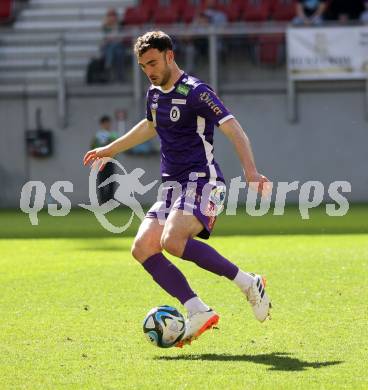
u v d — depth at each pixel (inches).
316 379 824.3
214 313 939.3
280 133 3275.1
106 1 3720.5
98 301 1235.2
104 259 1683.1
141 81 3314.5
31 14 3730.3
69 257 1723.7
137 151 3218.5
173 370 865.5
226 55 3272.6
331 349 941.8
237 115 3289.9
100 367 880.3
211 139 976.9
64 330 1050.7
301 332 1024.9
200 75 3272.6
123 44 3316.9
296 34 3223.4
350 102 3250.5
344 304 1182.9
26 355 930.1
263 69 3270.2
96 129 3326.8
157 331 928.9
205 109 954.7
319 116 3260.3
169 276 952.9
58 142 3331.7
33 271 1529.3
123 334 1028.5
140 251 965.2
